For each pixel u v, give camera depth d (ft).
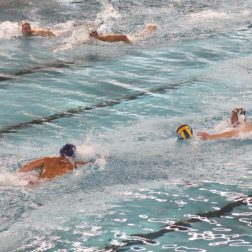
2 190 47.37
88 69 86.69
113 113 66.85
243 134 58.70
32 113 67.15
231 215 42.29
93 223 41.47
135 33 110.83
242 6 134.82
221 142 57.11
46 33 109.40
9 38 107.34
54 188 47.78
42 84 78.79
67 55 95.81
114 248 37.93
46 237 39.58
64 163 51.31
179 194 46.11
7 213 43.45
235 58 91.56
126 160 53.42
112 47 101.14
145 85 77.92
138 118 65.26
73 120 64.80
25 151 56.24
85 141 58.49
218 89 75.20
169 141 58.08
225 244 38.06
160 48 99.60
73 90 75.92
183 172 50.62
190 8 133.08
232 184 47.85
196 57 92.79
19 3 143.95
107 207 44.04
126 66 88.07
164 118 65.00
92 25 117.80
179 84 78.07
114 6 137.28
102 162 52.90
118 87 77.15
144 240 38.86
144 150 55.88
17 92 75.20
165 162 52.90
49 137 59.98
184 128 57.77
